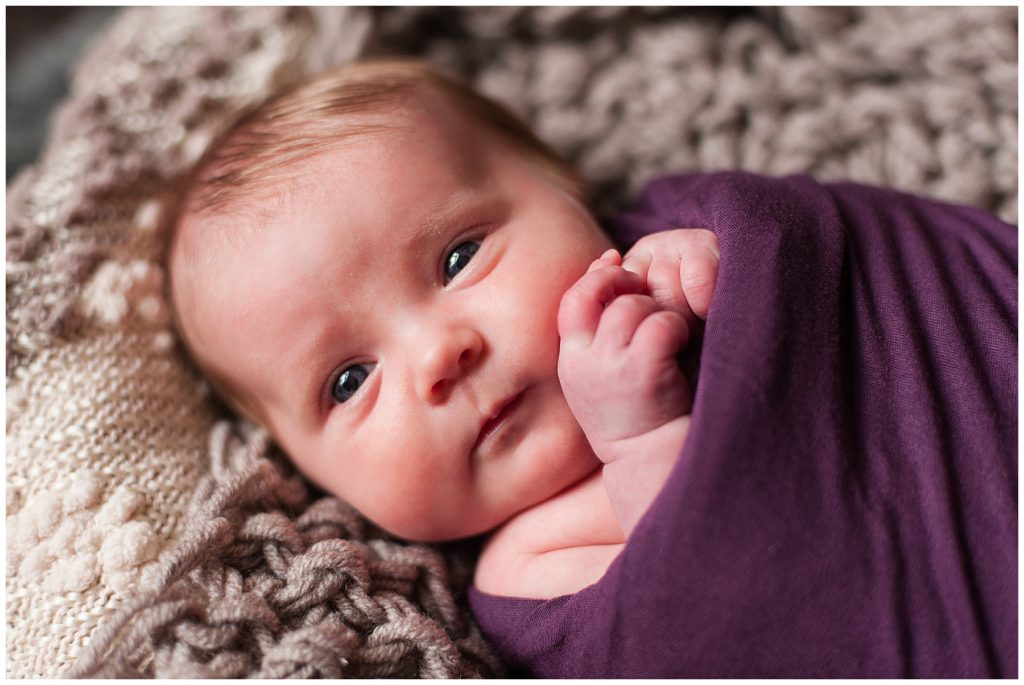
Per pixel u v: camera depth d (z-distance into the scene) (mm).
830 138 1173
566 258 850
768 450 665
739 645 662
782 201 795
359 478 870
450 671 757
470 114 980
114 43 1273
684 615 668
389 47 1279
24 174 1110
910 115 1144
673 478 667
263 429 981
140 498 864
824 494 662
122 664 682
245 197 879
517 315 811
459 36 1306
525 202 896
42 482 863
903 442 691
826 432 677
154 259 1066
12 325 940
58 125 1184
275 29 1269
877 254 786
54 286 975
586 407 742
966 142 1126
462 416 808
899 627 639
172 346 1034
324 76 1068
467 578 932
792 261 737
